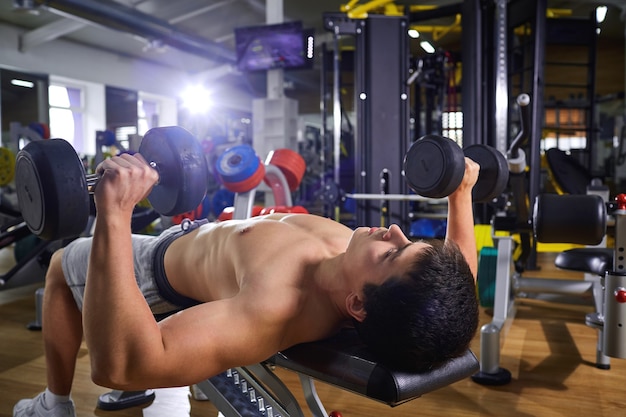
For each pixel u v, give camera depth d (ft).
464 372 3.00
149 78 32.91
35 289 11.30
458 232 4.14
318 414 3.68
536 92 11.78
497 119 11.51
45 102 26.96
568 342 7.62
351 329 3.48
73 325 4.29
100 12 19.83
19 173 2.61
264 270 3.05
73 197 2.47
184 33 24.54
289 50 22.27
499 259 7.16
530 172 11.96
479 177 5.00
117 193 2.41
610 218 6.18
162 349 2.47
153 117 17.10
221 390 4.01
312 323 3.12
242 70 23.00
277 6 22.31
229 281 3.30
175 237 3.96
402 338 2.73
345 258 3.06
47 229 2.50
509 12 12.89
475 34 13.07
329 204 15.44
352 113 33.65
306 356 3.18
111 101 30.50
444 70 17.92
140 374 2.46
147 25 22.17
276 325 2.90
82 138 29.99
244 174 7.45
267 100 22.08
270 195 17.62
